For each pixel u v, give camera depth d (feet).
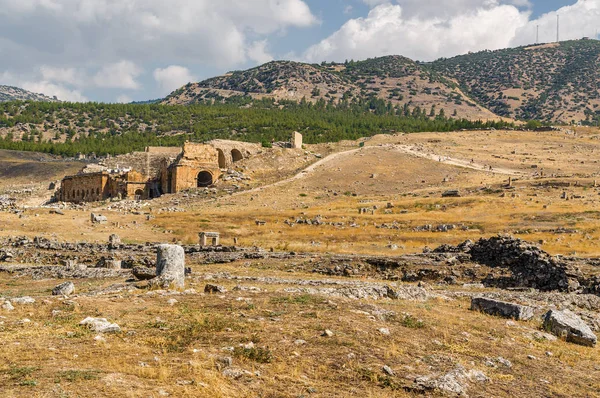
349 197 353.92
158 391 33.14
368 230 226.38
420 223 239.71
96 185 448.24
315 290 71.97
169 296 64.08
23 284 100.99
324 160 488.02
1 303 57.72
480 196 314.14
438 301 76.69
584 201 283.18
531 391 41.86
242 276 97.14
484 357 48.78
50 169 645.51
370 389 37.73
